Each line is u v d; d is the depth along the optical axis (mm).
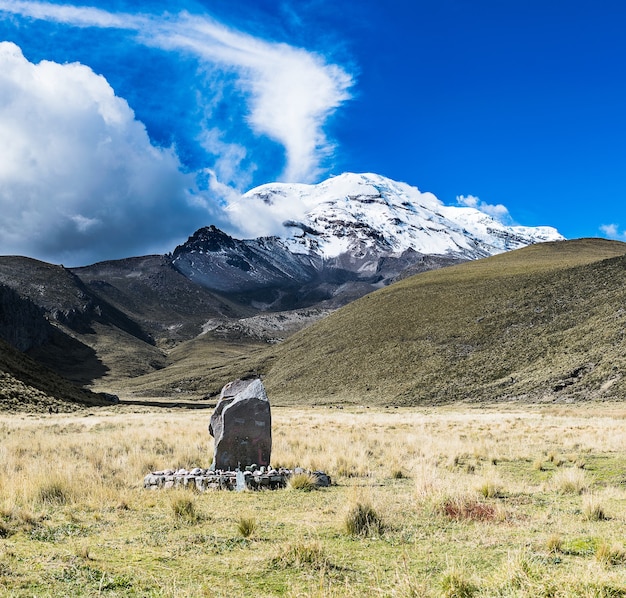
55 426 34625
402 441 26203
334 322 147250
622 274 104000
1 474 14211
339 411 73062
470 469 17812
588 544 8602
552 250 173250
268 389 123500
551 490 13977
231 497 13359
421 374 98125
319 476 15266
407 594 6449
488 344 100062
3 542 8805
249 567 7719
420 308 126312
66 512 11102
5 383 52469
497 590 6523
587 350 81250
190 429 33250
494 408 68500
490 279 129625
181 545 8867
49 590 6641
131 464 18203
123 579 7105
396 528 9969
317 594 6461
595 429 30688
